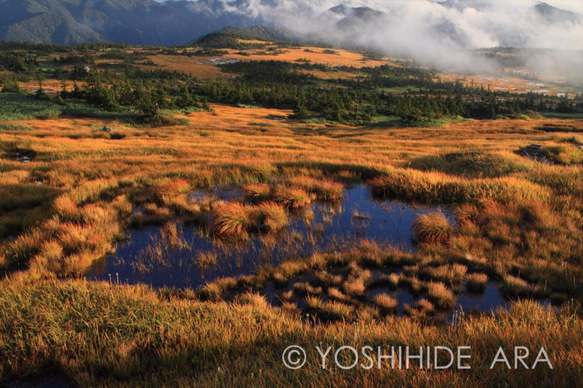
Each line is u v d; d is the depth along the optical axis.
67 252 8.40
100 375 4.41
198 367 4.25
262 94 104.88
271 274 7.41
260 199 12.38
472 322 4.88
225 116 70.56
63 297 5.75
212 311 5.50
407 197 12.77
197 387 3.65
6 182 14.32
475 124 60.97
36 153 22.34
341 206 12.16
